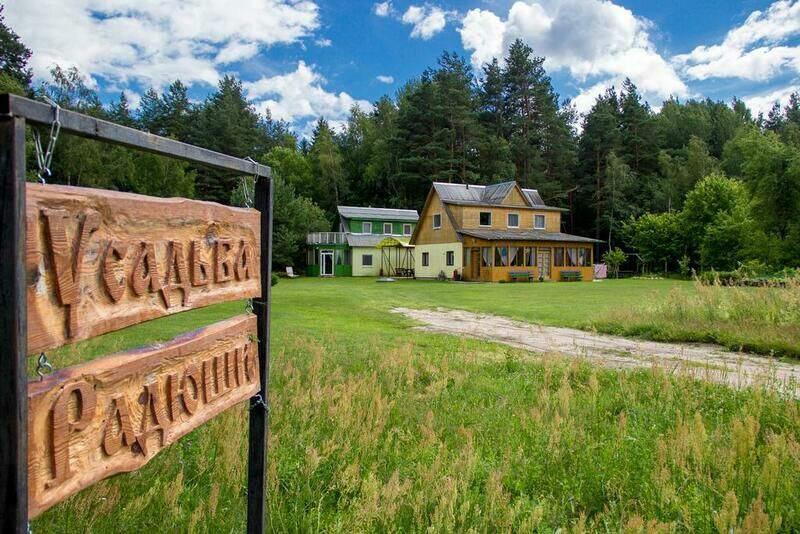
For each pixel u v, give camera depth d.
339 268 43.97
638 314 11.70
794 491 3.04
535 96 57.69
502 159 53.28
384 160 58.12
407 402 5.04
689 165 51.97
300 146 77.62
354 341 8.81
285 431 3.98
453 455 3.62
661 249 42.69
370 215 46.25
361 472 3.38
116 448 1.48
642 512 2.95
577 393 5.57
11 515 1.11
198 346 1.89
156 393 1.66
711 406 5.09
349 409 4.38
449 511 2.68
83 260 1.35
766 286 11.91
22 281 1.13
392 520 2.73
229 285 2.11
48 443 1.25
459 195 36.88
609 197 50.38
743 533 2.48
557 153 55.38
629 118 56.12
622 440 3.82
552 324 12.32
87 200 1.36
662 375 5.95
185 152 1.81
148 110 57.69
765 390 5.26
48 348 1.23
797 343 8.49
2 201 1.12
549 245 34.59
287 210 43.94
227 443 3.51
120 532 2.52
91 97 30.67
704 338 9.66
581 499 3.17
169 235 1.72
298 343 8.23
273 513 2.84
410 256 41.97
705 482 3.15
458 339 9.78
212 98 64.75
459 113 52.00
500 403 5.12
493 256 32.38
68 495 1.31
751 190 32.31
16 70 34.38
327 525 2.79
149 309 1.61
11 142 1.12
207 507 2.83
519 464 3.56
